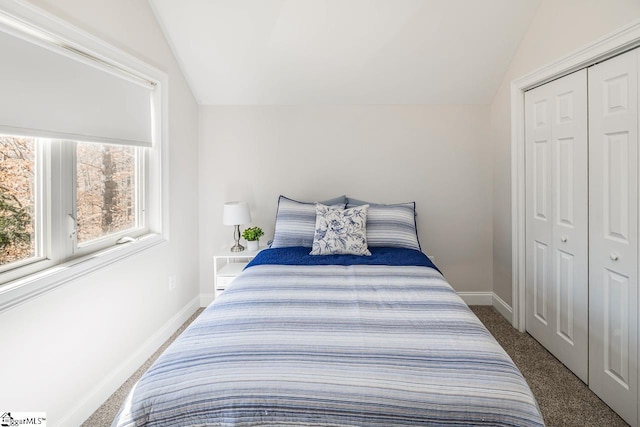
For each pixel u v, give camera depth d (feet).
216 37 8.25
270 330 4.26
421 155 10.36
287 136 10.37
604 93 5.79
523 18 7.73
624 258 5.46
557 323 7.27
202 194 10.41
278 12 7.68
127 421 3.32
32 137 4.81
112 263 6.24
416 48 8.51
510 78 8.87
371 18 7.80
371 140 10.35
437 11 7.64
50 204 5.27
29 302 4.58
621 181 5.48
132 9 6.86
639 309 5.18
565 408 5.80
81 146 6.01
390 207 9.34
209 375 3.51
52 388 4.99
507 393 3.27
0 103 4.28
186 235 9.55
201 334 4.22
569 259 6.82
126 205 7.33
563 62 6.57
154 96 7.84
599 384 6.03
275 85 9.63
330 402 3.24
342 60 8.85
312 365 3.57
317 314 4.71
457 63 8.91
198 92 9.86
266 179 10.44
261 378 3.43
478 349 3.82
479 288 10.56
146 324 7.51
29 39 4.62
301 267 7.02
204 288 10.55
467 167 10.35
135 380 6.76
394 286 5.82
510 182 8.98
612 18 5.42
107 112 6.28
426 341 3.98
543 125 7.59
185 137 9.43
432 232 10.48
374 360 3.64
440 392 3.26
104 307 6.12
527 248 8.39
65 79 5.29
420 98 10.05
